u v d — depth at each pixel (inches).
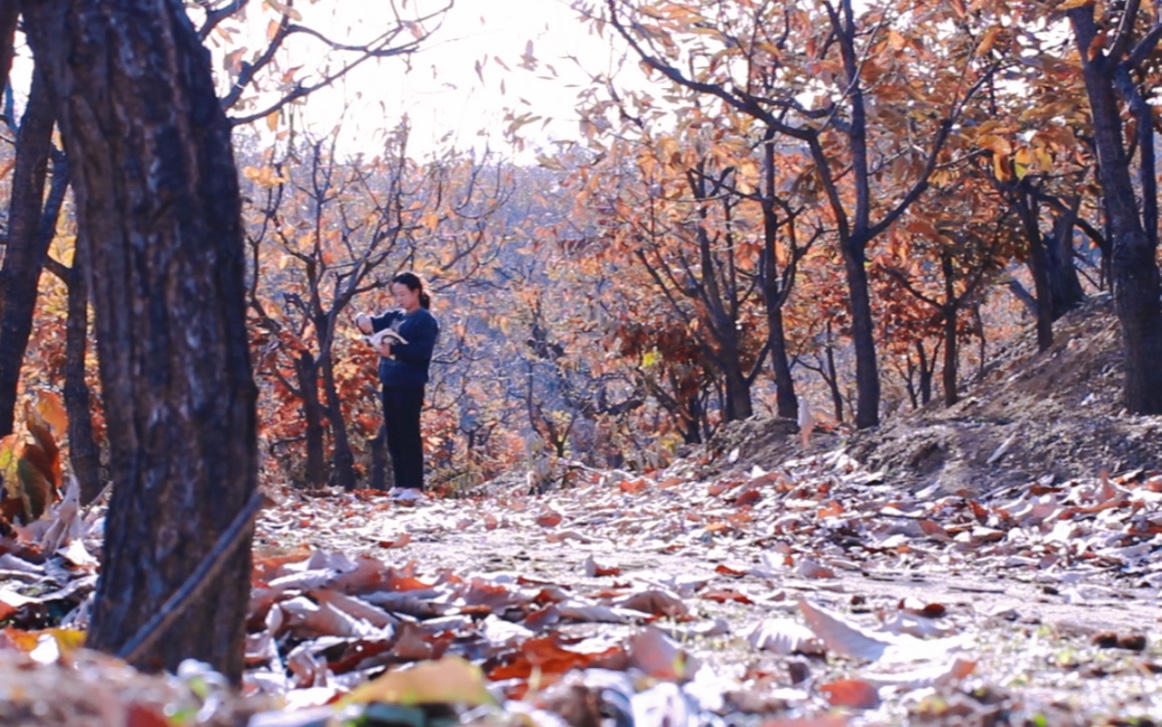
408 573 166.1
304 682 117.8
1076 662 122.3
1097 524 268.4
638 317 875.4
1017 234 808.9
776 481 372.5
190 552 94.1
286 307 780.6
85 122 95.9
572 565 201.5
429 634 130.1
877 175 536.7
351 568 159.5
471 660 120.7
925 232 522.3
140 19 96.8
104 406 97.8
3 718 61.1
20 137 263.0
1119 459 323.3
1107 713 99.4
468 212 796.6
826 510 301.9
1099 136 411.2
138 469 95.3
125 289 95.3
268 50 335.3
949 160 506.9
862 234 481.7
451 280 778.8
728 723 92.4
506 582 163.6
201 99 98.9
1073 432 340.8
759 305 893.2
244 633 97.9
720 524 287.9
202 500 94.5
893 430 396.8
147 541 94.4
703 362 872.9
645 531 299.7
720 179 660.7
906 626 139.0
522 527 303.6
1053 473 331.0
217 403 95.6
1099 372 572.1
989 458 347.3
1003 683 111.3
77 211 98.1
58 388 772.6
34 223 262.8
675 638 133.5
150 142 95.4
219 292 96.8
